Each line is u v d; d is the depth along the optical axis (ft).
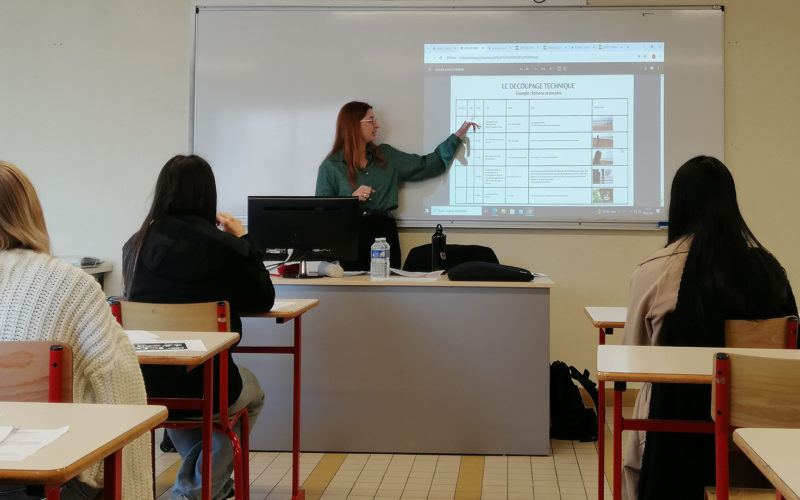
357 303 11.10
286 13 14.85
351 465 10.61
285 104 14.88
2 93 15.42
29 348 4.61
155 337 6.56
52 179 15.38
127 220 15.28
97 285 5.25
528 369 10.98
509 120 14.57
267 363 11.16
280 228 11.25
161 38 15.14
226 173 14.98
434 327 11.04
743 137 14.32
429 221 14.70
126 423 3.88
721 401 4.77
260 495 9.36
